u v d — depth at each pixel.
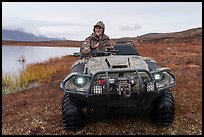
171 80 4.46
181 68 11.45
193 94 6.71
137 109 4.41
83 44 5.68
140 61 4.61
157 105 4.54
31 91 8.41
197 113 5.27
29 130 4.79
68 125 4.48
